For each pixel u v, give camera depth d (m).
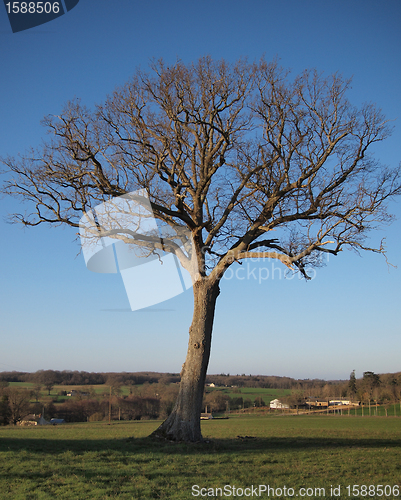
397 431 28.64
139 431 25.73
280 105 16.83
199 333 16.42
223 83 16.91
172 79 16.45
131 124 17.33
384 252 16.53
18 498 8.27
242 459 12.65
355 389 115.00
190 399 15.71
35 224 17.00
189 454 13.14
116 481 9.66
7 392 63.53
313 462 12.48
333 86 16.67
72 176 17.05
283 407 100.94
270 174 17.12
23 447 13.29
